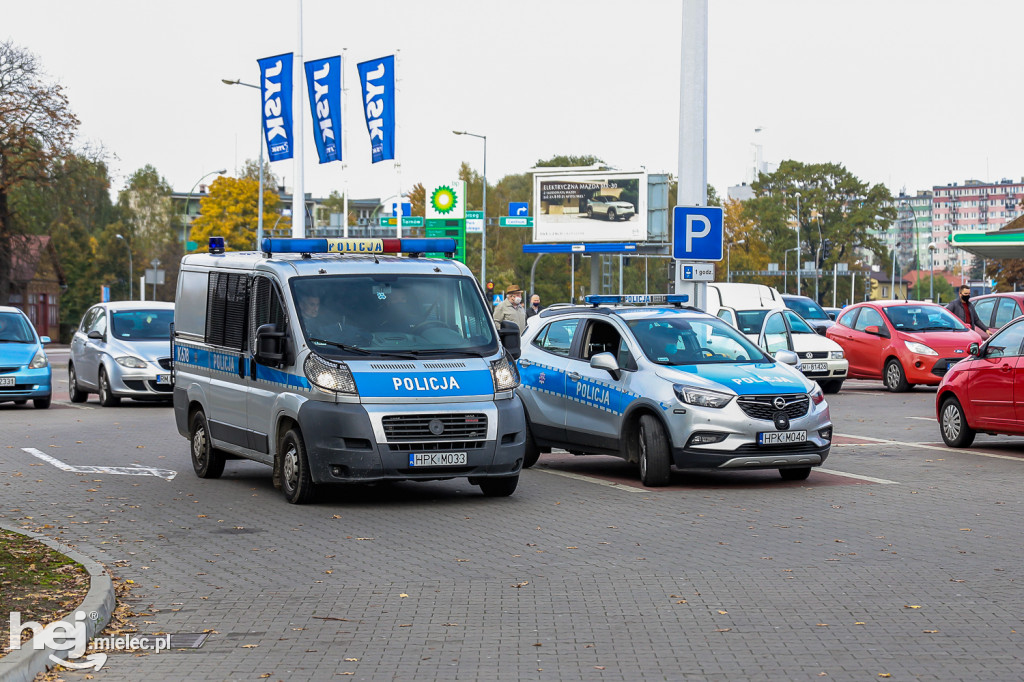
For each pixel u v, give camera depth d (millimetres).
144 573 8648
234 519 10969
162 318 25547
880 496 12078
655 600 7680
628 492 12586
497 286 108938
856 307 28500
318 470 11367
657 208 76125
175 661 6414
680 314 14180
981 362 15719
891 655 6348
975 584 8047
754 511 11234
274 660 6410
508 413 11664
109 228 116500
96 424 20578
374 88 36125
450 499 12148
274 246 12586
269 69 35250
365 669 6207
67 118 64438
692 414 12539
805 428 12648
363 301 11969
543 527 10469
